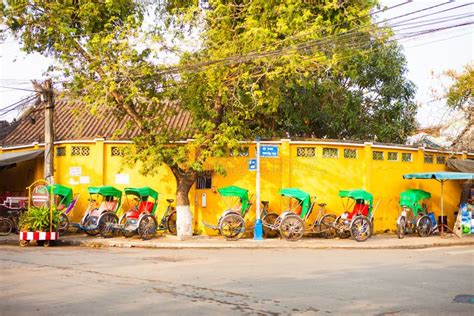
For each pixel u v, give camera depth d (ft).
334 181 69.72
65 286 31.40
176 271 37.63
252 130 78.33
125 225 62.85
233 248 57.62
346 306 26.84
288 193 64.23
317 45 56.85
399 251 54.75
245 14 58.75
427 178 69.15
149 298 28.09
